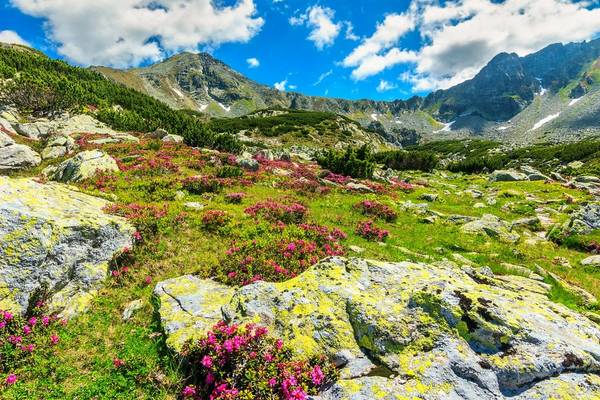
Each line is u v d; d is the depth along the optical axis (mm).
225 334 8641
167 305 10977
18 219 11094
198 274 13508
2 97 59688
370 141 165250
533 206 32469
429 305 8766
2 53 93750
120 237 14359
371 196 32906
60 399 8000
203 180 26969
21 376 8672
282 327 9141
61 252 11719
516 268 16938
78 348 9836
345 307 9477
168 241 16297
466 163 77812
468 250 20062
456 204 33844
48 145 36875
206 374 8383
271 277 13359
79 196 16703
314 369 7840
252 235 17875
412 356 7988
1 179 13367
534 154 115438
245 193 27469
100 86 108688
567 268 18453
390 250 18781
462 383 7281
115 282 13039
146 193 23484
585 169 71312
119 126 63969
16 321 9906
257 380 7559
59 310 11117
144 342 10039
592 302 13836
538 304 9281
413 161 73062
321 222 22438
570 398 6562
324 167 53438
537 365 7160
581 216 24812
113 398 8188
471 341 7973
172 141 48531
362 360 8242
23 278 10641
